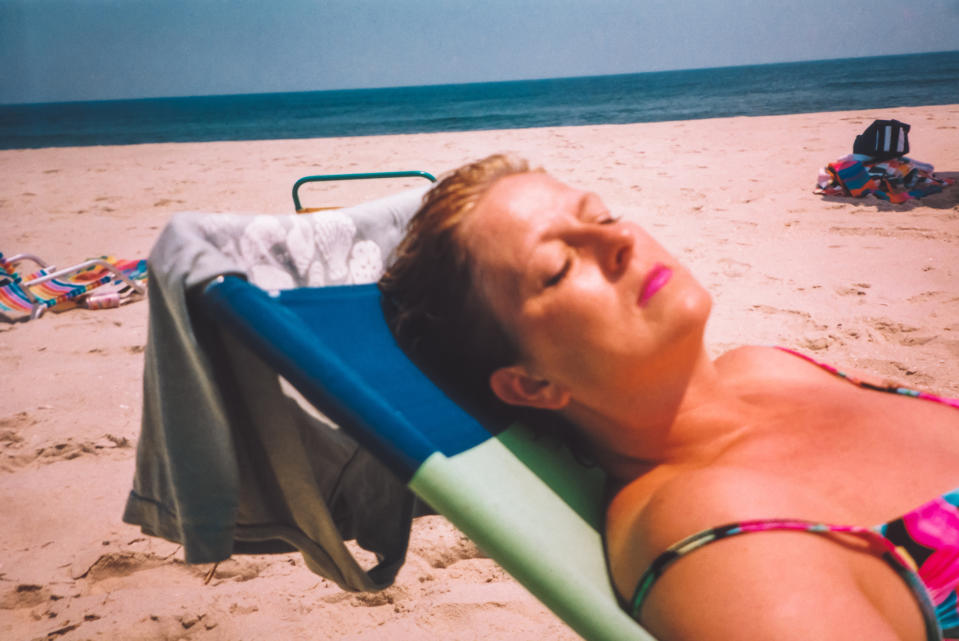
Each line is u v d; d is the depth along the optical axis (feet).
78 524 8.66
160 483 4.34
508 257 3.90
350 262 5.08
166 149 53.62
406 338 4.54
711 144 35.78
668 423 3.96
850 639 2.78
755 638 2.85
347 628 6.97
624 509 3.87
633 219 20.85
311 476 4.08
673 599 3.14
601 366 3.78
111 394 11.83
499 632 6.82
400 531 4.76
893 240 17.22
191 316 3.60
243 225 4.53
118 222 25.08
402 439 3.12
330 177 8.86
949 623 3.34
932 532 3.36
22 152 59.88
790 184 23.94
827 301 13.85
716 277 15.64
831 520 3.38
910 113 45.60
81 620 7.22
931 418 4.19
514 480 3.71
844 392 4.33
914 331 12.20
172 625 7.11
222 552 4.00
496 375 4.11
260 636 6.92
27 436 10.62
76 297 16.47
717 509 3.25
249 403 3.90
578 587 2.95
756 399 4.03
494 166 4.35
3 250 21.97
